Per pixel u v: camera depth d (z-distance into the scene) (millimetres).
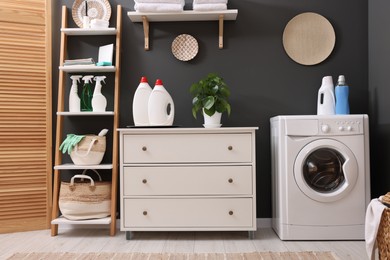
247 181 2566
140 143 2598
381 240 1753
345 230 2529
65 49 2984
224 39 3039
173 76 3043
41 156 2934
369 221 1844
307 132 2527
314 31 3025
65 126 3039
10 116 2854
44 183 2939
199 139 2584
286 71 3031
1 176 2822
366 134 2545
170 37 3047
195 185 2580
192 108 2984
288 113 3025
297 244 2475
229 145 2574
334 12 3033
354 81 3021
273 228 2861
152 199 2592
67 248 2443
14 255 2287
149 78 3043
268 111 3029
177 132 2588
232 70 3033
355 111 3020
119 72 2947
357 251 2311
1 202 2814
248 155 2566
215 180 2576
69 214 2713
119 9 2943
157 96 2736
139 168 2596
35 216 2908
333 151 2590
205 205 2576
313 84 3029
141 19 2951
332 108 2818
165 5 2795
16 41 2869
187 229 2578
